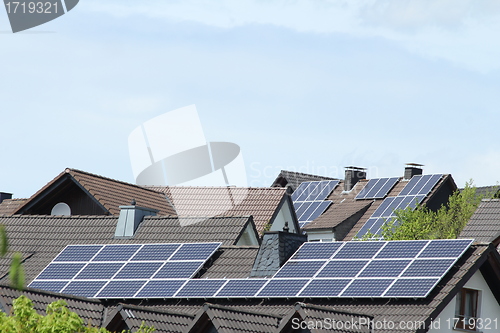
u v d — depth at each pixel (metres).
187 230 80.62
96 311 59.47
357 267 60.19
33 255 80.88
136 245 72.00
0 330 38.88
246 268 65.75
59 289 67.06
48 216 87.62
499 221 96.19
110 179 105.31
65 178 101.06
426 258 58.97
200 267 65.88
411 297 54.97
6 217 88.94
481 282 62.25
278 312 57.97
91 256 72.00
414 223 116.38
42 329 39.44
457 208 128.75
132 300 64.06
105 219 84.62
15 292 59.91
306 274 61.03
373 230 135.75
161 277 65.69
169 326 54.84
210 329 54.50
